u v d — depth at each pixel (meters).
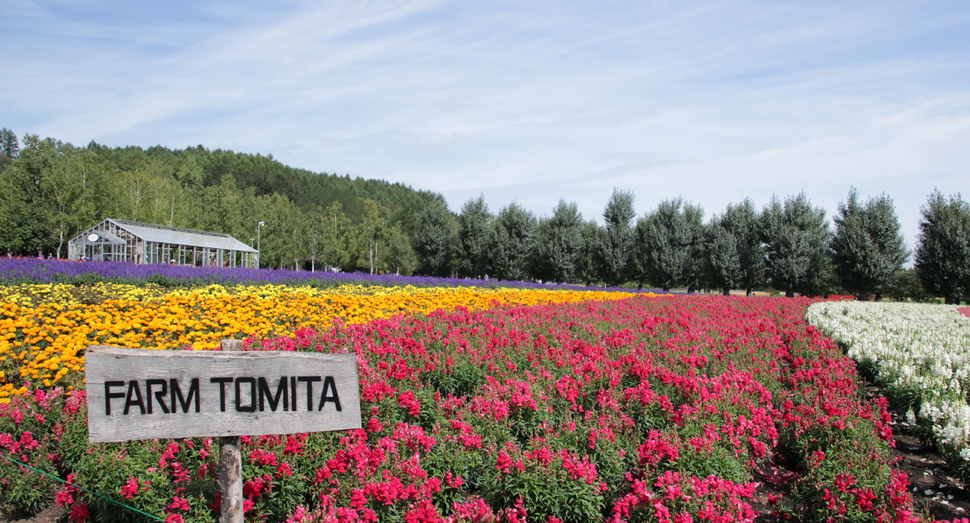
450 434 5.72
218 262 46.97
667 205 46.97
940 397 8.21
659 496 4.82
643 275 46.91
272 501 4.60
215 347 8.92
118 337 8.99
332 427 3.39
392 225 90.50
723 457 5.77
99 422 3.07
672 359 9.03
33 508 4.98
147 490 4.47
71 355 7.18
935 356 10.75
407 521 4.14
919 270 36.31
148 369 3.14
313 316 12.74
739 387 7.88
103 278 19.19
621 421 6.32
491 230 54.03
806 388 8.59
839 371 9.71
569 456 5.22
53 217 44.44
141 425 3.13
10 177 45.00
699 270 45.34
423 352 8.09
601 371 7.83
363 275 31.36
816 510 5.40
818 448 6.55
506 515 4.69
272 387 3.30
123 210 52.91
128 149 152.50
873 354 11.17
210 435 3.22
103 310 11.07
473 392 7.58
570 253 50.31
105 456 4.64
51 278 17.84
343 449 4.86
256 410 3.28
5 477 4.85
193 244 43.94
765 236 42.06
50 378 7.00
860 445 6.23
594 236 52.56
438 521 4.14
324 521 3.98
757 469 6.63
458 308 14.31
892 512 4.99
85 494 4.63
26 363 7.26
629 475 5.39
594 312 15.66
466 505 4.34
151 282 20.28
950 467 6.79
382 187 191.38
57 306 11.07
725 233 42.69
